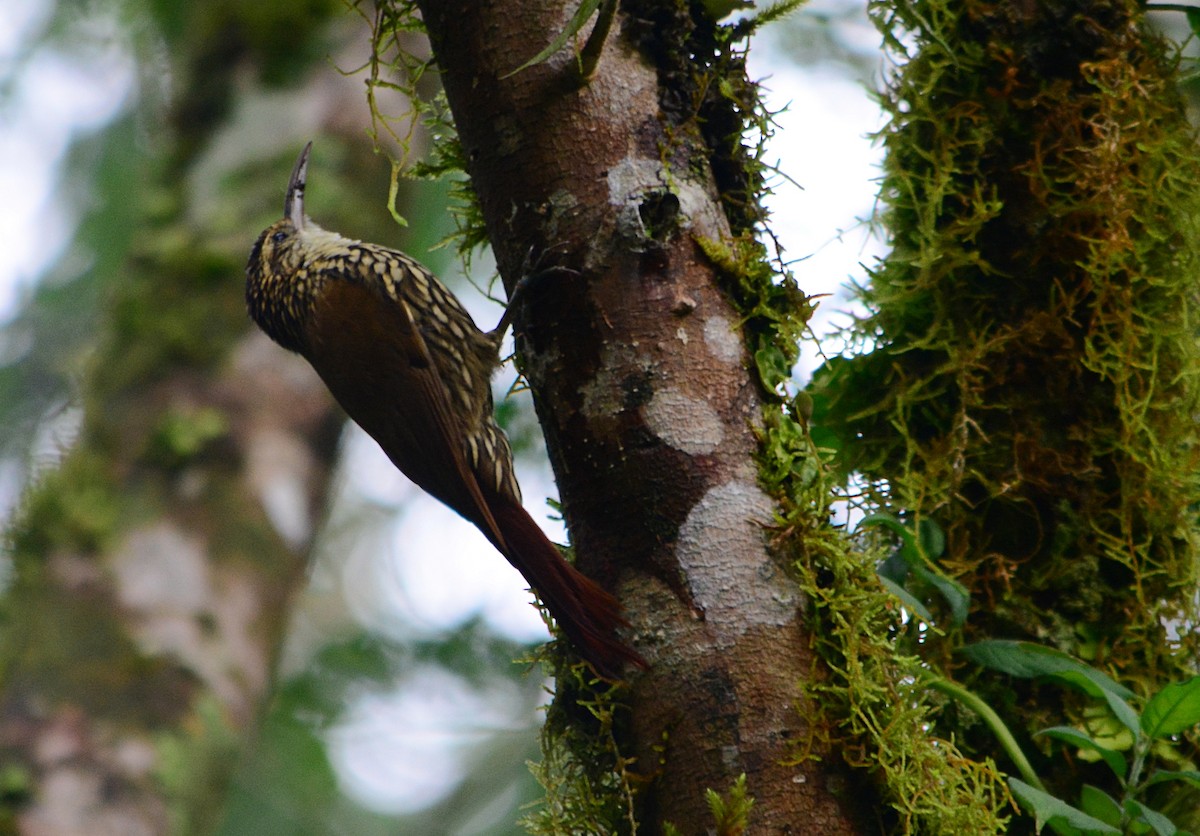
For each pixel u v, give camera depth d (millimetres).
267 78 8930
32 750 6918
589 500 4094
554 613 4141
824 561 4008
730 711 3836
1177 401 4766
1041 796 3961
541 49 4109
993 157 4898
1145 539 4703
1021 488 4750
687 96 4219
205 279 8320
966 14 4941
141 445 7836
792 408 4176
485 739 10266
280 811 9500
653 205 4082
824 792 3805
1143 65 4867
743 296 4180
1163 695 4070
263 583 7715
